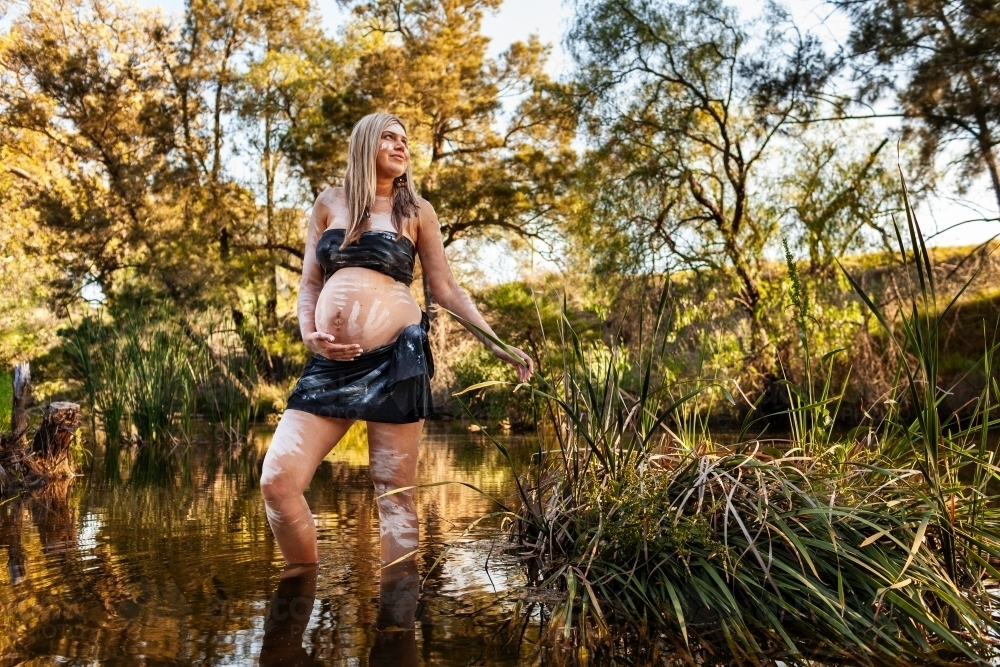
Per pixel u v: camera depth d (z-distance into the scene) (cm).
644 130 1353
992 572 173
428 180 1862
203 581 204
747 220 1291
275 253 2075
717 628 168
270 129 2048
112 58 1961
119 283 1755
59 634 157
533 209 1842
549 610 179
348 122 1778
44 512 332
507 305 1311
